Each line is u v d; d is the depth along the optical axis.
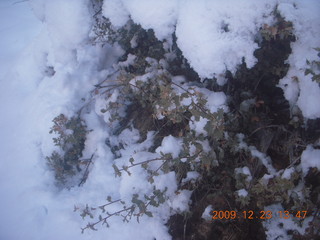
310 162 1.86
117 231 2.55
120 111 3.06
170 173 2.36
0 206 3.08
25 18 5.47
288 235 2.04
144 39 2.88
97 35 3.01
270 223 2.09
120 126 3.10
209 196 2.34
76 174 3.16
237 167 2.28
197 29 1.93
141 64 2.90
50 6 2.65
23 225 2.90
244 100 2.30
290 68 1.92
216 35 1.90
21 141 3.48
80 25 2.62
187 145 2.22
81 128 3.04
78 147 3.07
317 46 1.77
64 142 2.97
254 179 2.14
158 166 2.50
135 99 3.05
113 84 3.17
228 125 2.29
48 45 3.74
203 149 2.22
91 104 3.23
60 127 2.93
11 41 4.98
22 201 3.07
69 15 2.58
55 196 3.04
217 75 2.10
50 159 3.16
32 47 4.16
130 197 2.54
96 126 3.11
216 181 2.38
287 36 1.86
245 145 2.25
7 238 2.84
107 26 2.87
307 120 1.97
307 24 1.77
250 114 2.29
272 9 1.81
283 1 1.80
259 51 2.06
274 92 2.30
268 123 2.27
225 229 2.26
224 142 2.25
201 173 2.32
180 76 2.64
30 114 3.57
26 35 5.05
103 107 3.02
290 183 1.88
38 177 3.21
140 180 2.52
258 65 2.15
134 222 2.53
